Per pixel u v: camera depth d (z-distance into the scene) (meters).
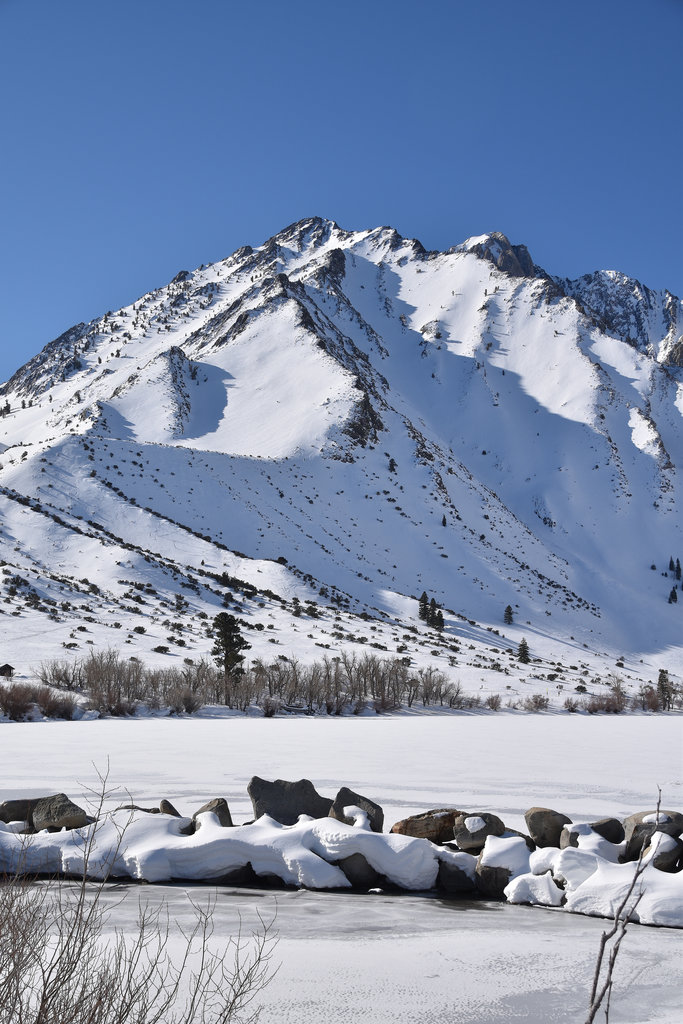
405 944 5.72
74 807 8.51
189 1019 3.66
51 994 3.18
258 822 8.30
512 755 18.44
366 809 8.58
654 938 6.01
